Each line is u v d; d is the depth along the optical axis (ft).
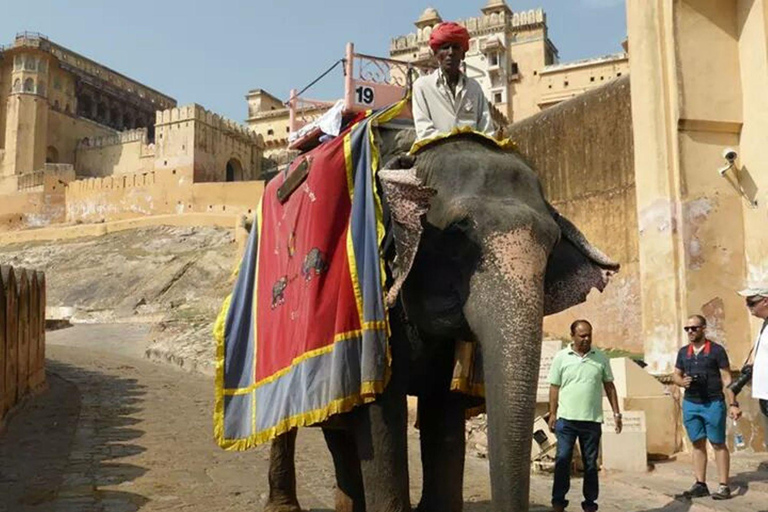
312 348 13.78
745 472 28.19
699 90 33.47
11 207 219.61
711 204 33.32
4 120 240.73
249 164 227.20
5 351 40.29
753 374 21.63
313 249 14.47
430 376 14.55
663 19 34.14
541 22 224.12
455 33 14.29
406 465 13.19
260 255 18.10
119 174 222.07
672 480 27.50
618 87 48.14
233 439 16.93
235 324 18.19
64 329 107.65
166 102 315.99
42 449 33.42
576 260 13.37
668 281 33.30
